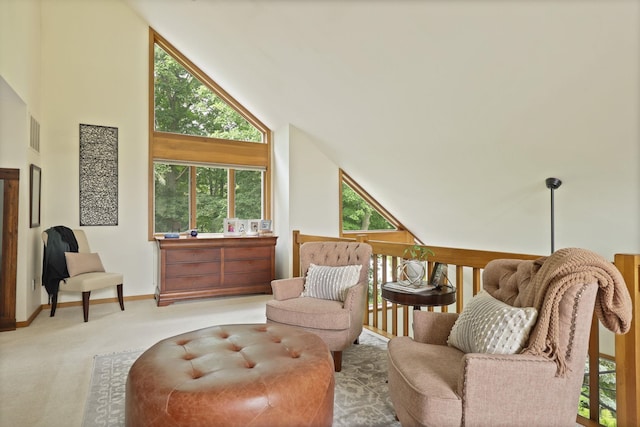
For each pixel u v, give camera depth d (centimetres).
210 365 159
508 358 137
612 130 231
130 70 469
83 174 443
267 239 499
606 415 309
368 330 344
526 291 164
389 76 297
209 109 525
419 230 547
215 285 469
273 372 153
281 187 516
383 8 241
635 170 247
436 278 255
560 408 138
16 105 358
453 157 349
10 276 347
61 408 205
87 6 447
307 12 285
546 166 293
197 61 485
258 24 336
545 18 193
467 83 261
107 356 282
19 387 231
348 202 551
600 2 173
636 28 175
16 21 327
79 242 414
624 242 305
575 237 336
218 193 521
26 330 345
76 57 441
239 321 378
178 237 464
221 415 133
